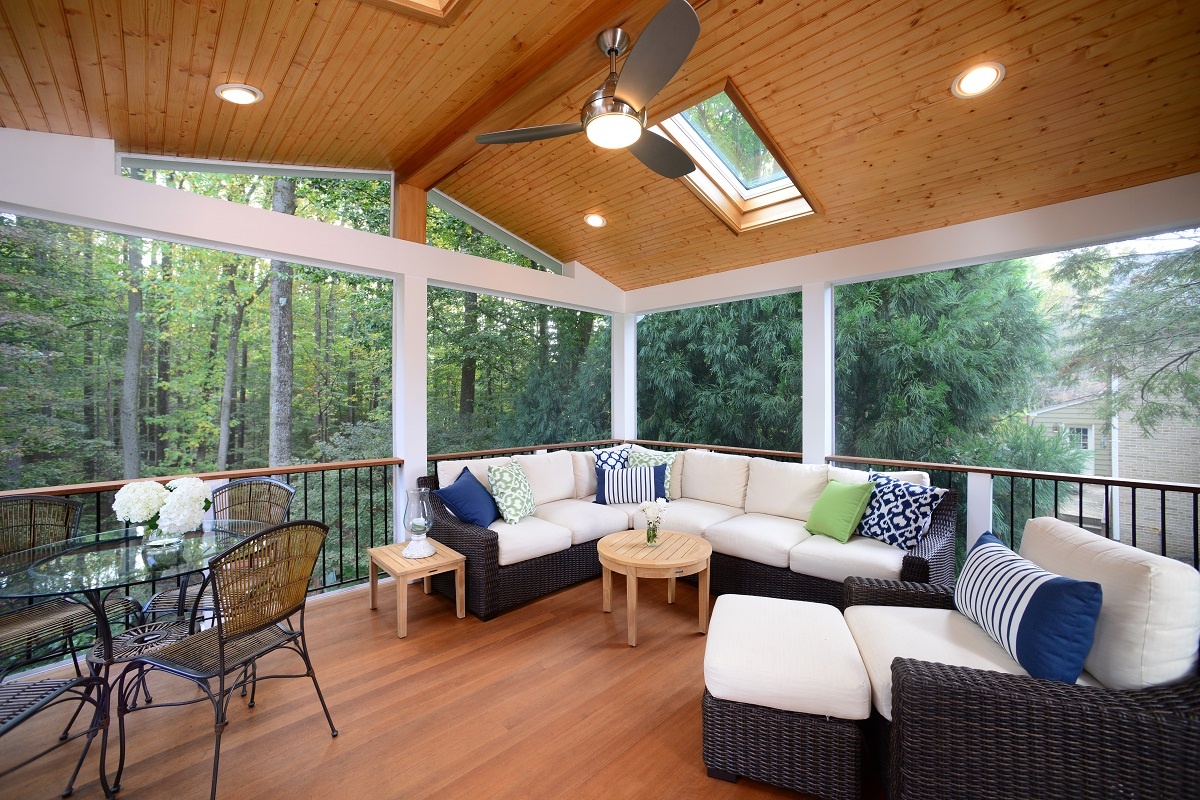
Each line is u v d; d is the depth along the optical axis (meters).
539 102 2.71
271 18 2.06
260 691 2.30
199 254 5.77
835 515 3.09
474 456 4.31
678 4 1.57
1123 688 1.38
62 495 2.50
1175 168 2.70
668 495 4.14
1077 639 1.40
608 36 2.18
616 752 1.90
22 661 2.16
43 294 4.65
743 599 2.22
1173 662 1.33
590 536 3.60
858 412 4.62
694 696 2.27
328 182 5.11
